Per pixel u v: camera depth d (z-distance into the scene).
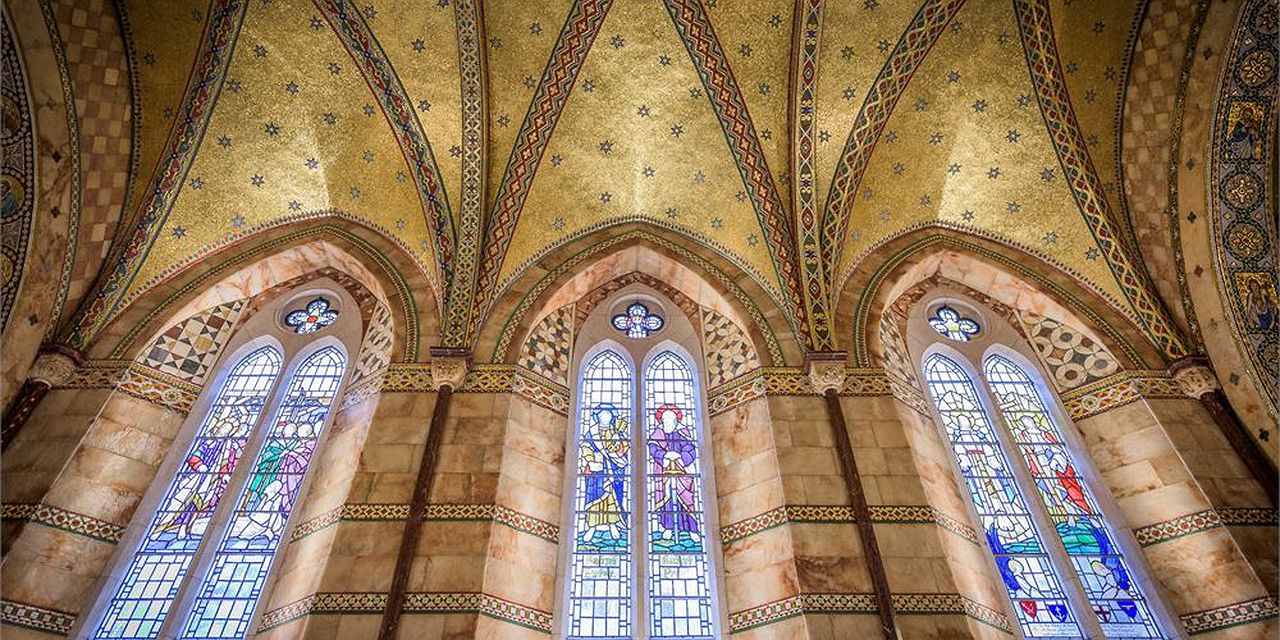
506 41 12.81
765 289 12.62
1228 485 10.12
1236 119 11.65
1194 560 9.72
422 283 12.54
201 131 12.45
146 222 11.96
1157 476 10.52
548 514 10.23
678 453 11.22
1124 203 12.72
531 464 10.55
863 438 10.47
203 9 11.98
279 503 10.45
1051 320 12.77
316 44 12.45
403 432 10.40
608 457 11.17
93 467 10.06
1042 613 9.68
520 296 12.49
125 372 10.97
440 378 11.00
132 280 11.84
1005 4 12.62
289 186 13.09
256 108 12.69
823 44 12.78
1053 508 10.73
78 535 9.53
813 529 9.52
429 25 12.45
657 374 12.34
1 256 10.40
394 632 8.41
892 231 13.45
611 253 13.23
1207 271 11.62
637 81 13.25
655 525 10.40
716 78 13.18
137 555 9.84
